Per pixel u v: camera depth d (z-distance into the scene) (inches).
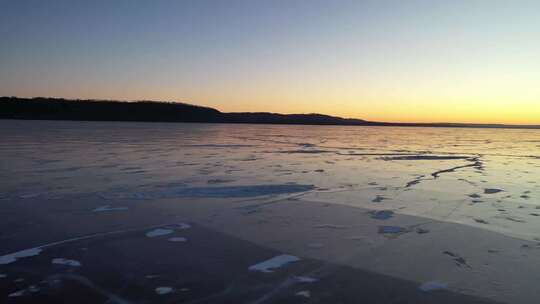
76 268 142.9
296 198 263.1
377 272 141.9
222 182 319.3
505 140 1218.6
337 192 284.8
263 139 984.9
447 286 131.2
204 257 155.2
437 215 222.4
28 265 145.3
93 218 208.5
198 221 205.0
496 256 158.7
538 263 151.5
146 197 261.1
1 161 435.2
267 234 184.7
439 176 372.5
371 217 216.7
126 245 167.8
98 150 581.0
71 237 177.0
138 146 667.4
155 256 155.5
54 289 126.3
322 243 172.7
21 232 183.3
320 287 129.9
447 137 1373.0
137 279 134.5
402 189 299.6
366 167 432.8
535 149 784.3
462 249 166.2
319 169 408.5
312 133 1497.3
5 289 125.9
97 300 119.3
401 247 168.4
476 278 137.6
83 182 311.9
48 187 290.0
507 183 335.9
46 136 896.3
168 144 730.2
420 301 120.8
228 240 175.6
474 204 250.8
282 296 123.2
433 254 160.2
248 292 125.9
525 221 210.8
